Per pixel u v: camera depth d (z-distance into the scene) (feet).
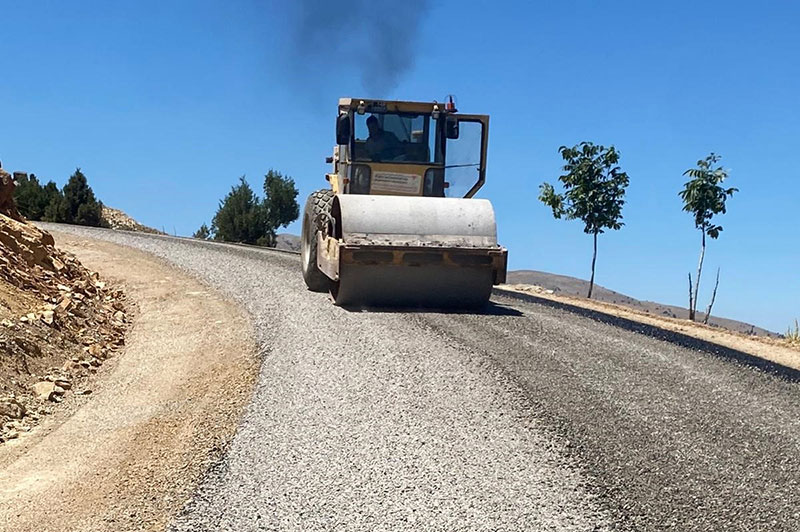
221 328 37.83
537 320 38.01
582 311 42.83
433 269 38.04
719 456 21.75
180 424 25.82
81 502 20.62
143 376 32.42
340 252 37.19
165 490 20.61
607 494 19.49
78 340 35.47
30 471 23.08
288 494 19.81
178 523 18.60
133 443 24.70
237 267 53.42
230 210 98.27
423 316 37.22
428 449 22.18
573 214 68.69
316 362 30.14
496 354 30.68
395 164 43.21
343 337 33.27
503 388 26.71
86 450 24.58
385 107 43.29
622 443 22.41
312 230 44.21
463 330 34.63
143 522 19.03
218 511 19.08
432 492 19.76
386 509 19.01
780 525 18.10
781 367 32.01
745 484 20.08
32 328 33.24
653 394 26.78
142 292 47.24
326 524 18.42
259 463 21.61
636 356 31.83
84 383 31.73
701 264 61.67
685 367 30.63
